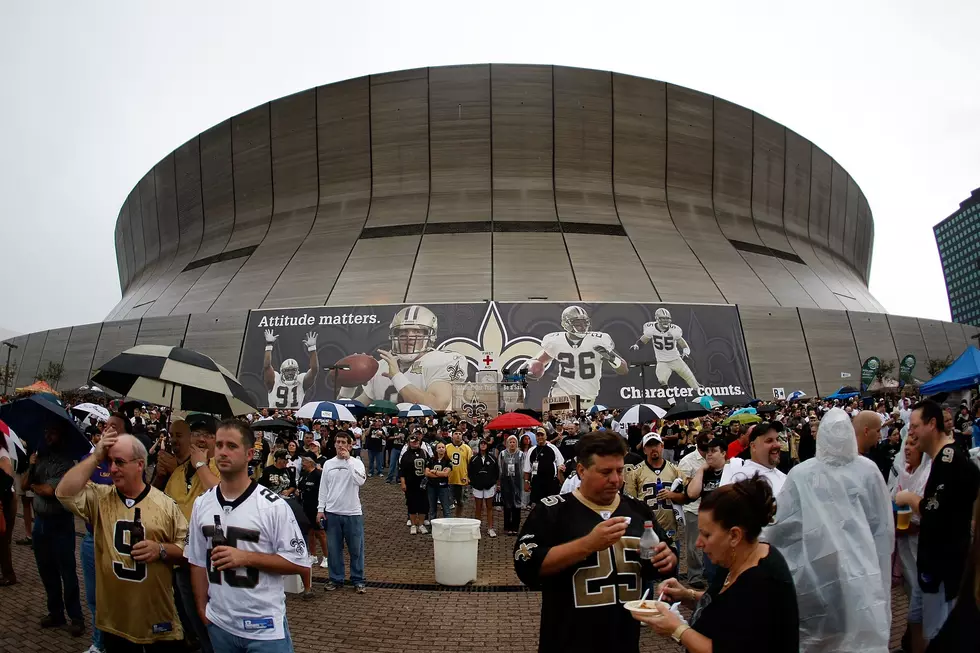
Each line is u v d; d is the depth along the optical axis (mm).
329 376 43781
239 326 45781
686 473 8797
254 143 62969
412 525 13492
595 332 44500
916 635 5406
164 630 4598
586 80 58781
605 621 3373
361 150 59719
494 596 8656
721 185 63656
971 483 4754
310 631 7160
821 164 71562
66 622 7023
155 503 4660
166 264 69812
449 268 50781
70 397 29719
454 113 58344
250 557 3869
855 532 4133
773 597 2955
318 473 10664
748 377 46156
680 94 61312
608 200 59281
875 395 37531
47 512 6754
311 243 56438
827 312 49969
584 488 3570
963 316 166500
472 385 42844
